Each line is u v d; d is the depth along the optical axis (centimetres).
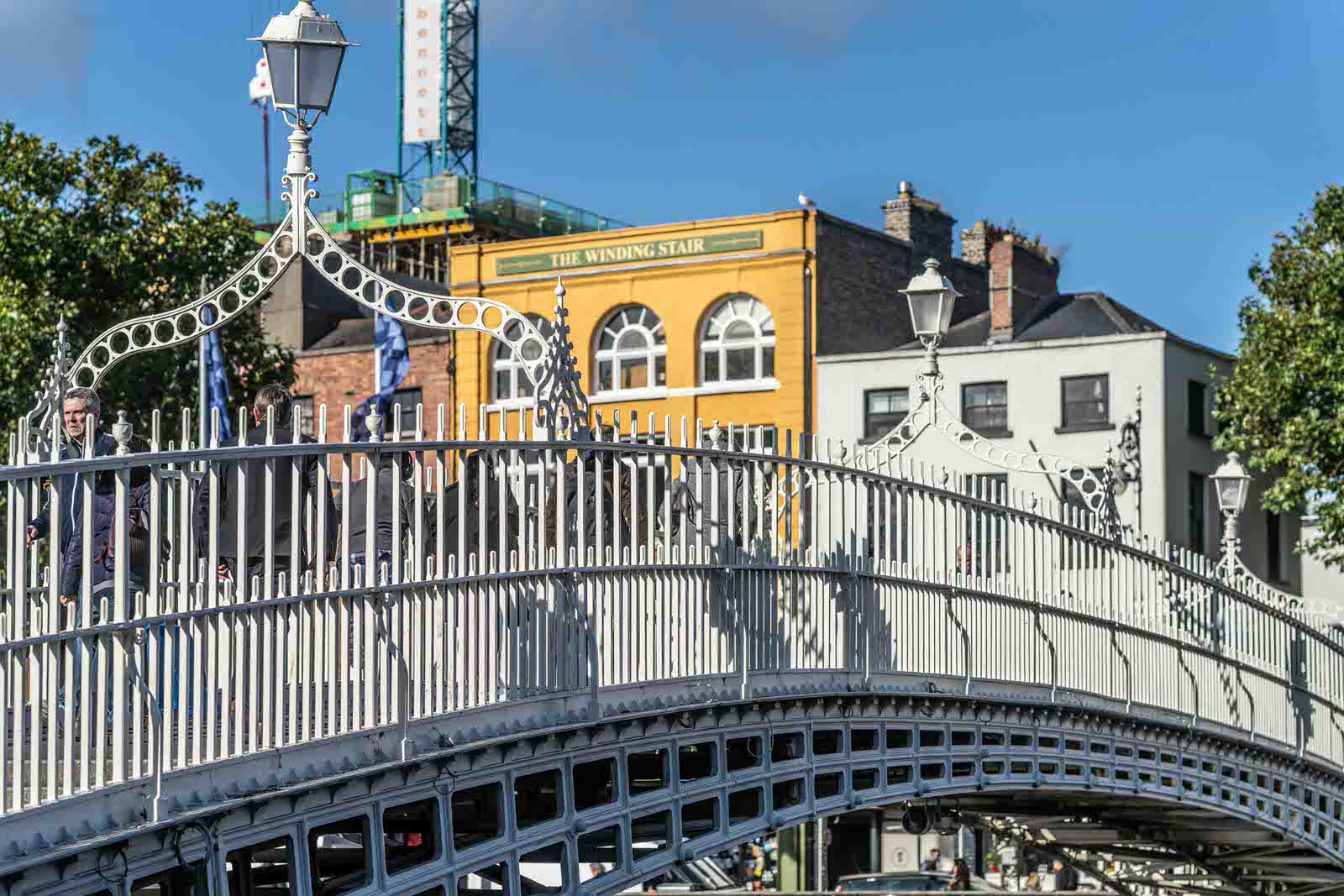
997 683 2061
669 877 5416
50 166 3909
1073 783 2245
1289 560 5425
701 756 1816
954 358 4881
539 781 1465
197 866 989
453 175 6756
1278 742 2806
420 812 1402
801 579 1695
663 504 1514
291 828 1062
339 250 1519
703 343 5031
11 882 858
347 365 5409
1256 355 4484
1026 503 2214
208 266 4025
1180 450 4803
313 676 1094
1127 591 2416
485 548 1261
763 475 1675
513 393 5112
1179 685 2523
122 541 941
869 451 2258
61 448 1230
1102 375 4766
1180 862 3225
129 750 976
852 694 1744
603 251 5116
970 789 2022
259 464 1234
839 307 5012
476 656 1254
